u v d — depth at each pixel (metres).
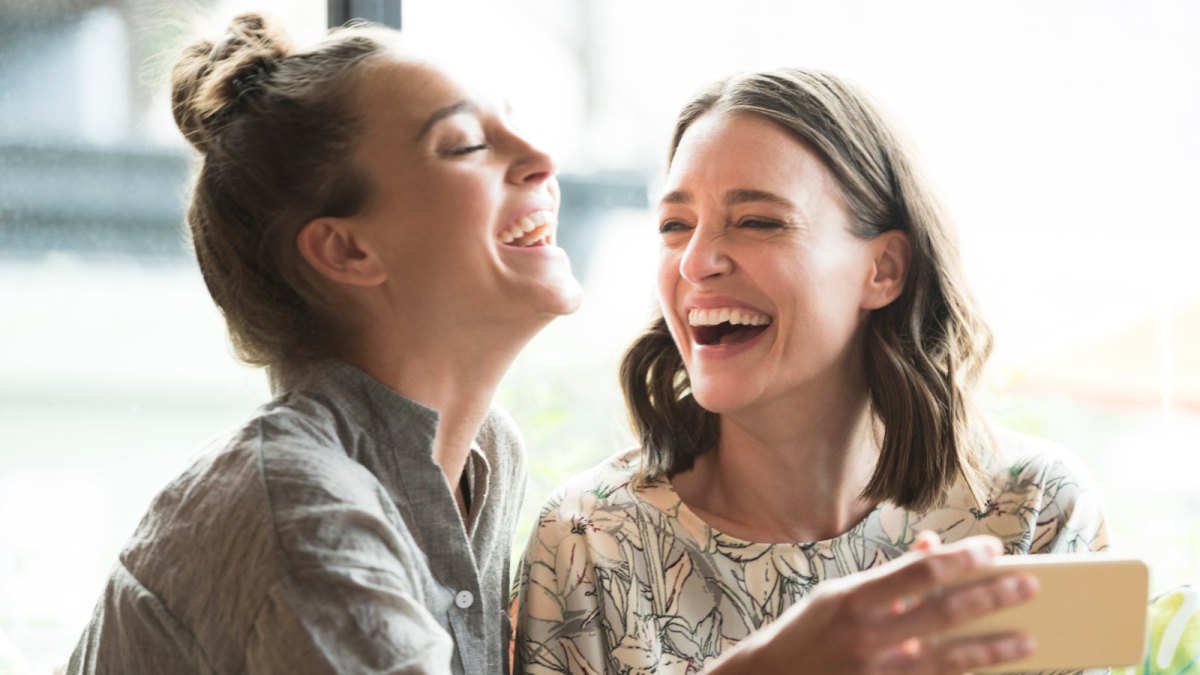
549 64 2.66
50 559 1.96
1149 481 2.61
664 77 2.62
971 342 1.30
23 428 2.18
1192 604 1.39
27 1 2.01
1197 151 2.40
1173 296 2.48
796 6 2.44
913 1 2.39
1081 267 2.45
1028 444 1.34
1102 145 2.42
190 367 2.26
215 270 1.13
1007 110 2.39
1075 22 2.40
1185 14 2.37
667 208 1.24
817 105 1.21
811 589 1.24
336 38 1.13
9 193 2.08
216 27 1.21
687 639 1.24
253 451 0.99
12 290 2.14
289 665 0.90
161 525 1.01
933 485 1.26
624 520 1.27
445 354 1.12
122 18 2.04
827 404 1.24
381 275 1.09
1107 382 2.44
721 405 1.19
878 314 1.28
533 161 1.11
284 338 1.12
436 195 1.07
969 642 0.81
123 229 2.15
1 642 1.33
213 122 1.12
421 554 1.06
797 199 1.18
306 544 0.92
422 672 0.90
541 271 1.10
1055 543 1.28
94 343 2.20
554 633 1.25
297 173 1.08
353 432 1.07
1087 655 0.85
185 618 0.98
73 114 2.06
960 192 2.35
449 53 1.14
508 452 1.25
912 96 2.37
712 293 1.19
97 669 1.05
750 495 1.28
